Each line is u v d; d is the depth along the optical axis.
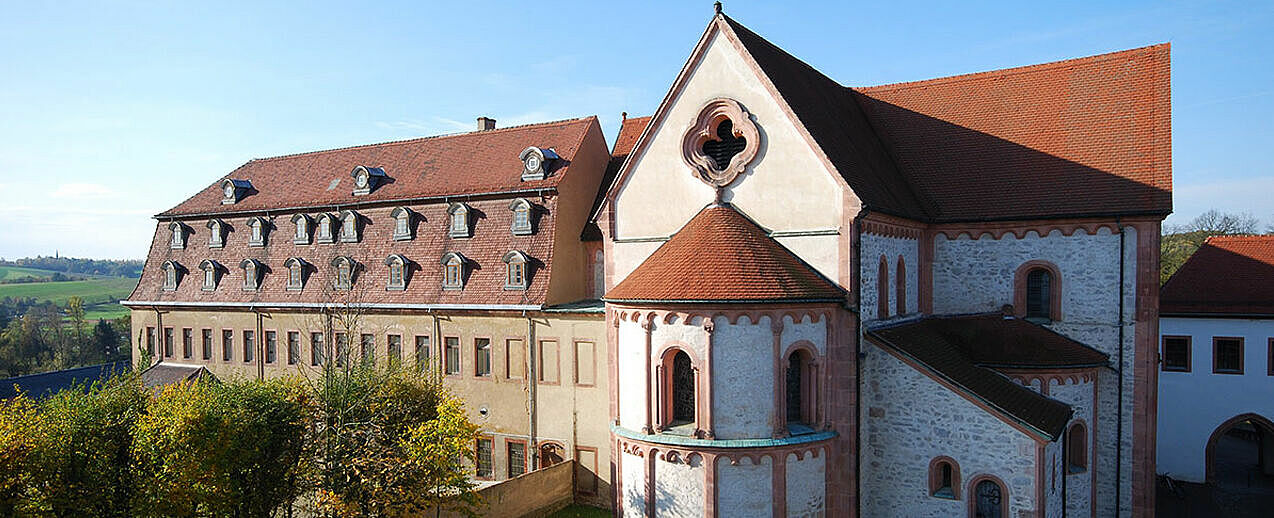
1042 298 32.12
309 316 41.59
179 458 22.92
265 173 49.59
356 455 26.45
